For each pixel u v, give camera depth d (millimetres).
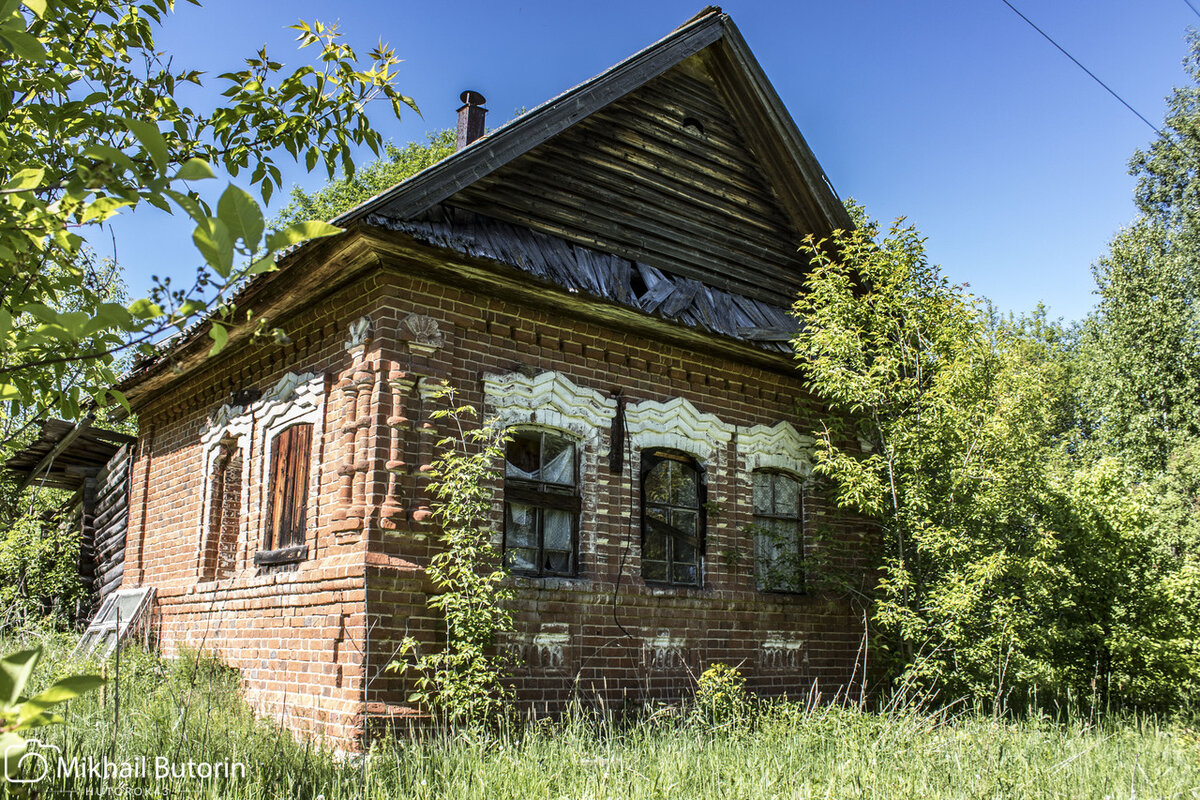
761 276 11477
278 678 8156
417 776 5535
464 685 7219
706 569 9820
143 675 8820
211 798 4680
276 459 9133
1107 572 11766
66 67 4102
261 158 4668
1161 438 25734
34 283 3512
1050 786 6156
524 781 5496
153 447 12086
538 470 8805
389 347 7840
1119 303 27766
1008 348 11188
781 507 10961
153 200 2637
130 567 11836
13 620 7445
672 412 9867
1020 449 10672
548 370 8930
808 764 6270
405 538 7598
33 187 2598
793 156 11500
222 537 10172
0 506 5875
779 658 10203
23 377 3270
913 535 9961
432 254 7766
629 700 8727
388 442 7691
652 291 9836
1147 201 28141
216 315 2303
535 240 9086
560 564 8812
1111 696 11727
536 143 9070
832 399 10688
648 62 10164
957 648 9609
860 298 11195
